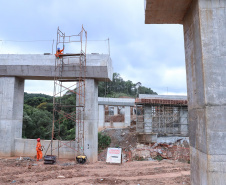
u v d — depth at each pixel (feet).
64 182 36.81
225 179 21.54
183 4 27.30
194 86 27.14
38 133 124.57
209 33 23.75
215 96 22.89
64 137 121.29
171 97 108.78
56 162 55.93
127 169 49.80
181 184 35.96
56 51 61.36
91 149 59.00
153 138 86.63
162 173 45.55
